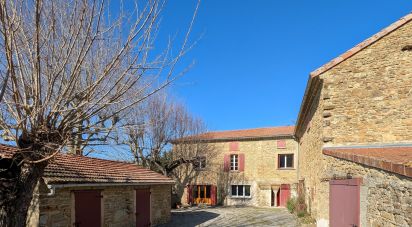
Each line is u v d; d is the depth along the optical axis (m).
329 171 10.56
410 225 5.54
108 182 13.41
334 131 11.16
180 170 31.23
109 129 4.95
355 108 11.10
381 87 10.98
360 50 11.27
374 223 7.14
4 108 4.68
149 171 19.77
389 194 6.39
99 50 4.88
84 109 4.74
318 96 12.43
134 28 4.66
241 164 30.42
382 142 10.77
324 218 10.95
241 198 30.16
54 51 4.46
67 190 11.59
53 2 4.44
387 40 11.14
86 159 15.34
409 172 5.45
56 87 4.67
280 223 18.08
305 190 18.83
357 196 7.93
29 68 4.50
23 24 4.41
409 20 10.95
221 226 17.66
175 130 26.59
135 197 15.75
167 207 19.36
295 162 28.80
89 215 12.55
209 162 30.89
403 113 10.72
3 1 3.88
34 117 4.47
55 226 10.95
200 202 31.30
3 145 10.20
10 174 5.94
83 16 4.34
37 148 4.84
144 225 16.48
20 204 5.04
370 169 7.40
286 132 29.83
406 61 10.89
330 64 11.41
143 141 22.73
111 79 4.84
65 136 4.79
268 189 29.33
